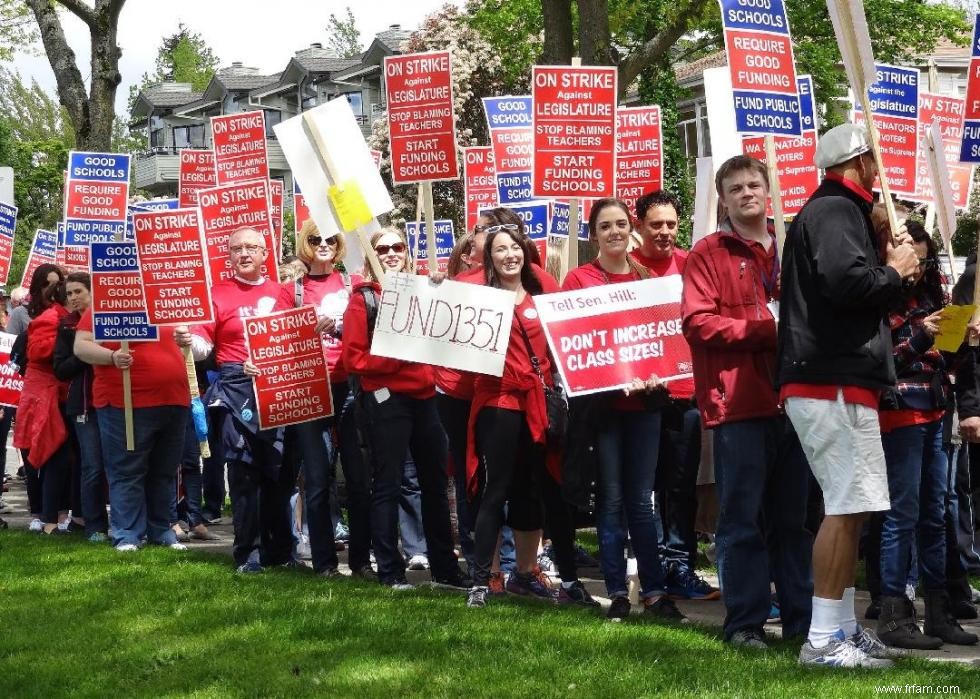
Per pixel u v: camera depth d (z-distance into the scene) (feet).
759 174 20.56
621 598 22.98
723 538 20.65
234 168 38.83
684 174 108.68
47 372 35.53
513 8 86.43
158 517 32.86
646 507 23.17
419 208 36.06
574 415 22.91
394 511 26.43
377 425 26.14
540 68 28.43
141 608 23.85
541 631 21.20
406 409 26.22
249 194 34.63
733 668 18.66
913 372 21.33
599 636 20.84
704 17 68.95
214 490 39.24
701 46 88.12
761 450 20.20
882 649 19.63
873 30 84.79
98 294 30.76
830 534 18.88
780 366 18.95
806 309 18.66
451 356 23.81
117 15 56.95
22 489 50.67
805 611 21.25
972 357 23.29
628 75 67.00
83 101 57.47
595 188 28.48
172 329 32.17
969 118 26.86
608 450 22.98
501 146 33.76
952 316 20.08
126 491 32.01
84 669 19.80
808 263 18.54
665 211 24.62
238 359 28.94
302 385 27.91
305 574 27.96
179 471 35.88
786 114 24.16
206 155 41.06
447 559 27.02
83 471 33.99
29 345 35.60
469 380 25.76
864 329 18.49
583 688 17.65
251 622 22.30
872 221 20.27
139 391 31.63
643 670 18.60
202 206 34.63
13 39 66.28
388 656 19.72
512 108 33.78
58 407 35.50
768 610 20.77
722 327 19.92
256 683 18.48
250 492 28.37
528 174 33.81
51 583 26.78
